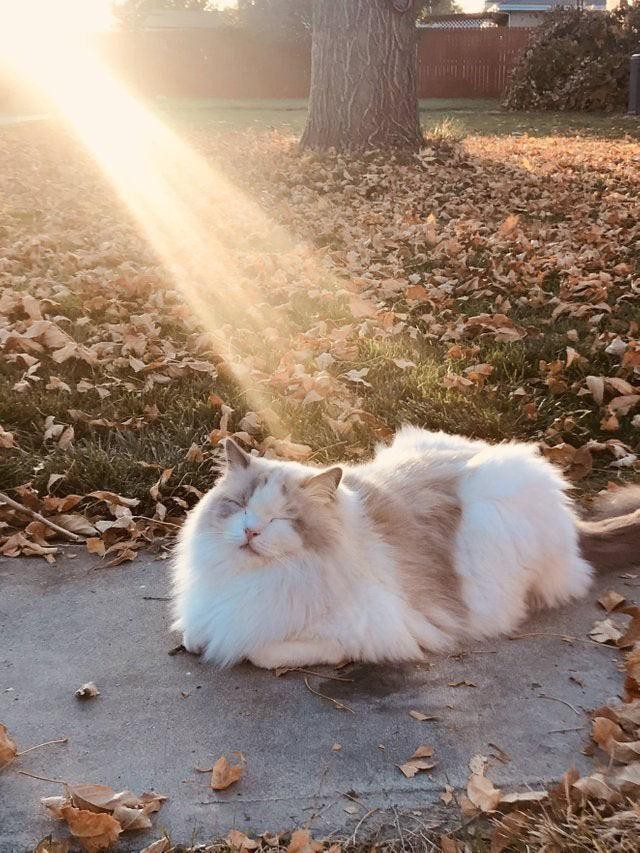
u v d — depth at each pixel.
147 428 1.60
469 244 2.84
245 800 0.78
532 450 1.16
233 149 5.27
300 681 0.94
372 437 1.58
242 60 12.45
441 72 11.51
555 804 0.76
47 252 2.68
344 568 0.93
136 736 0.87
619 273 2.46
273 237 3.03
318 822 0.76
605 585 1.15
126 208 3.48
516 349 1.88
